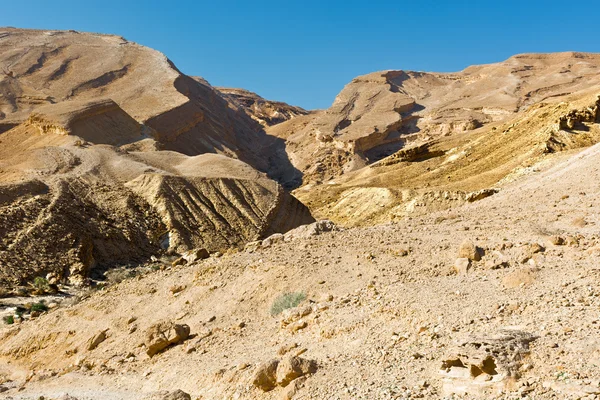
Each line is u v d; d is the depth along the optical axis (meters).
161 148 86.25
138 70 142.50
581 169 25.25
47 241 41.47
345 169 126.25
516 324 9.51
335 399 8.82
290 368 9.84
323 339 11.81
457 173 68.06
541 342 8.41
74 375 14.90
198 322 15.60
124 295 19.55
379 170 88.56
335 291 14.22
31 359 18.00
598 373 7.32
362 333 11.31
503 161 65.06
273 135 170.50
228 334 14.23
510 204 21.77
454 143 90.81
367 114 153.62
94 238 45.09
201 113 124.25
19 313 26.64
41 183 50.69
